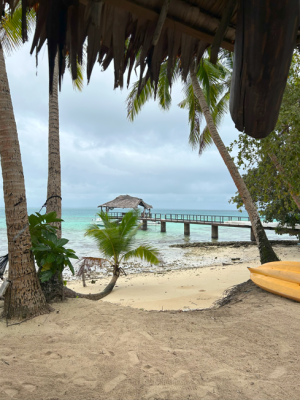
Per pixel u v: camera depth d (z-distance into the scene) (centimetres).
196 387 204
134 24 98
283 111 512
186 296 714
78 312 371
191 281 927
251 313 390
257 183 700
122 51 96
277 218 1476
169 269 1234
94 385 206
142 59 97
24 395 191
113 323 337
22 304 351
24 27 84
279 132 596
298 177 560
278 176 637
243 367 234
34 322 339
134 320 348
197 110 1203
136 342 285
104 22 96
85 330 316
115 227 867
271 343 283
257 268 550
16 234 356
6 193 361
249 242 2019
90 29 94
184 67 107
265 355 257
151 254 888
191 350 267
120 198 3634
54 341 289
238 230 3578
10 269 358
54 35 81
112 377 218
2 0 89
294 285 467
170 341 289
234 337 300
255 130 78
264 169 651
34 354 259
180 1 82
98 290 869
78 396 192
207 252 1728
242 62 69
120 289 856
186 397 192
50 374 222
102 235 842
